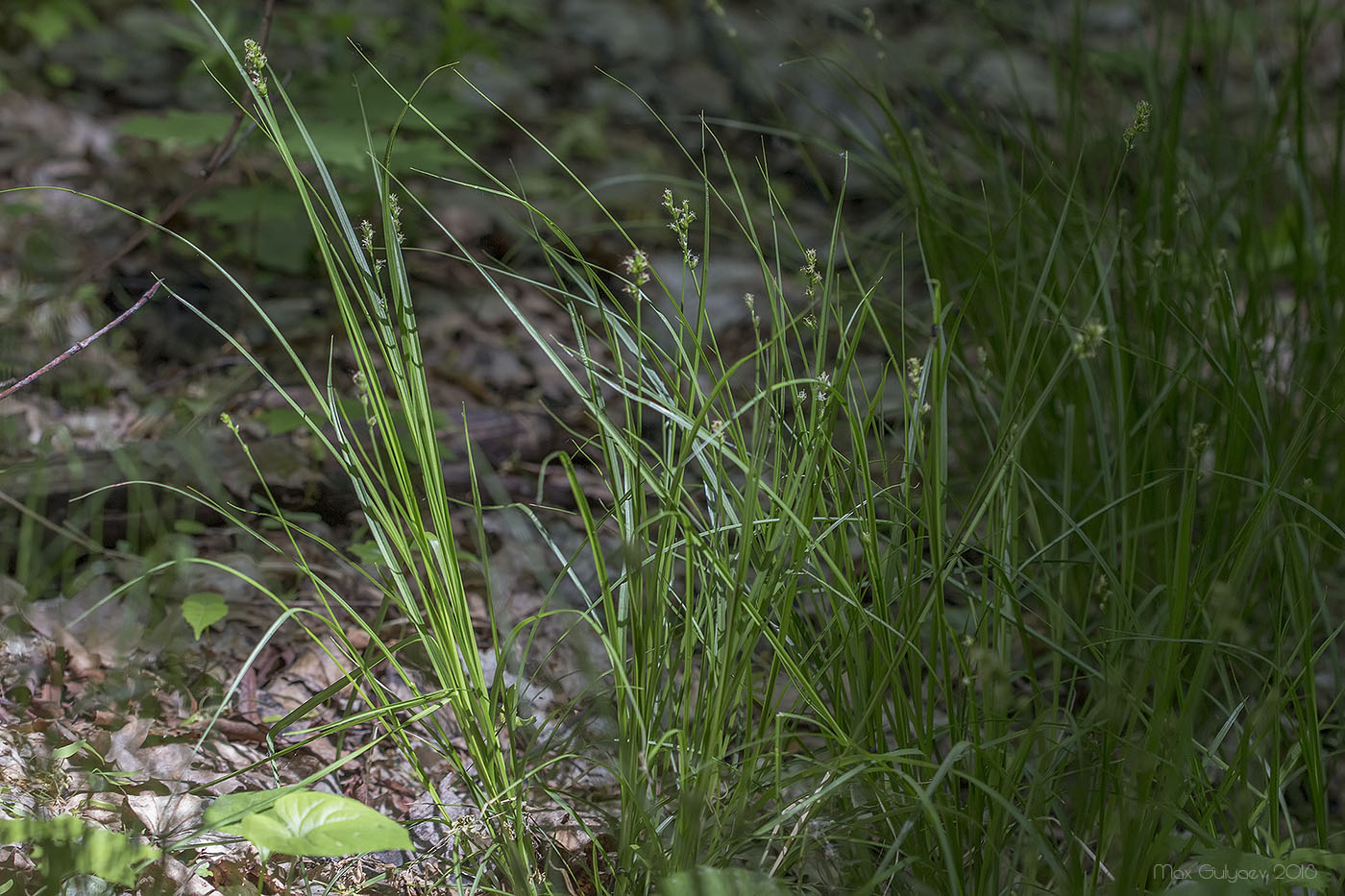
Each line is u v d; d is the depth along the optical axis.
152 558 2.37
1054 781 2.22
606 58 5.23
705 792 2.15
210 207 3.36
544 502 2.71
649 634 2.14
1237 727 2.35
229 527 2.57
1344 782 2.38
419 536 2.12
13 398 2.65
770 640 2.14
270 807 2.08
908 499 2.18
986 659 2.09
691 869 2.10
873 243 2.99
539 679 2.42
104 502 2.51
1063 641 2.24
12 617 2.38
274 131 2.10
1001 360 2.61
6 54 4.27
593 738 2.28
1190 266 2.59
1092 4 5.98
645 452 2.71
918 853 2.18
